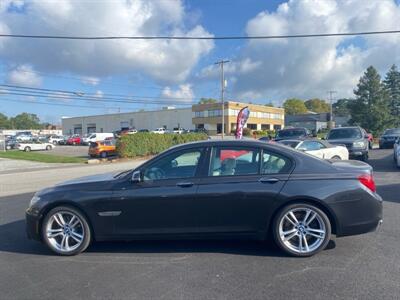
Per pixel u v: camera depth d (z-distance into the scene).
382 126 65.00
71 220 5.35
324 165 5.17
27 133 76.50
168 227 5.17
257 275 4.43
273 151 5.20
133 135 31.16
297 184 4.99
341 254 5.07
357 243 5.51
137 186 5.20
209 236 5.15
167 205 5.12
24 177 18.03
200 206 5.08
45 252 5.53
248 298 3.84
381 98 65.88
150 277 4.47
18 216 8.09
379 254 5.04
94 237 5.34
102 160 29.16
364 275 4.35
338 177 5.03
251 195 5.02
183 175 5.22
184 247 5.53
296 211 5.02
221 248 5.44
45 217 5.35
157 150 33.16
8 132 97.19
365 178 5.08
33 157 31.42
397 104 81.94
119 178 5.35
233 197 5.04
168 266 4.80
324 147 14.74
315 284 4.13
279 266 4.70
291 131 22.97
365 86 65.88
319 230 5.00
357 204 4.98
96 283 4.34
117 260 5.09
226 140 5.38
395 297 3.78
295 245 5.06
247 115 23.39
